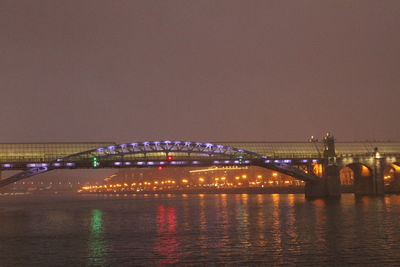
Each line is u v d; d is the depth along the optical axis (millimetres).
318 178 157625
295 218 83438
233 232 66750
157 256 50156
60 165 137500
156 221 86312
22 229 77875
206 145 153500
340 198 144875
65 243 60500
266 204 129000
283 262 46156
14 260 49812
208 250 52750
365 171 162625
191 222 82438
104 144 148375
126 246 56875
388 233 61938
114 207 142375
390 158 161125
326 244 54562
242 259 47719
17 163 133875
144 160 145875
